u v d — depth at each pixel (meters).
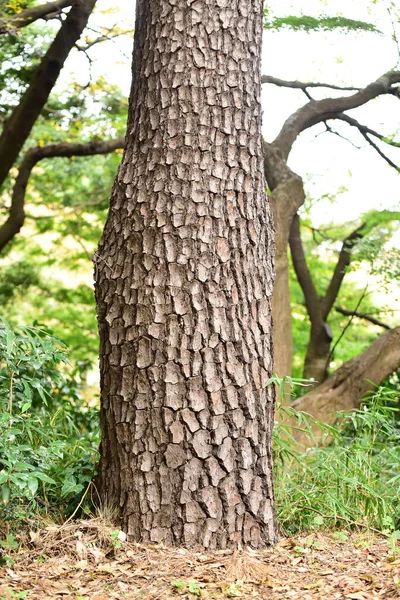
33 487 3.28
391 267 9.73
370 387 7.98
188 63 3.87
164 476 3.67
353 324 13.63
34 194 15.45
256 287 3.89
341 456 4.86
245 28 3.99
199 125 3.84
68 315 15.05
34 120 8.65
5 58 9.43
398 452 5.21
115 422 3.78
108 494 3.83
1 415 3.74
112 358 3.80
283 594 3.19
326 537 4.04
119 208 3.88
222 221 3.81
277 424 4.71
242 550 3.69
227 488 3.71
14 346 3.99
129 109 4.06
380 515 4.28
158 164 3.82
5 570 3.37
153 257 3.75
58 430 5.20
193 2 3.90
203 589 3.22
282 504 4.33
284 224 8.22
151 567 3.44
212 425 3.69
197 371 3.70
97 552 3.52
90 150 9.99
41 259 16.33
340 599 3.11
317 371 10.59
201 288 3.74
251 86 3.98
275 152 8.61
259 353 3.86
